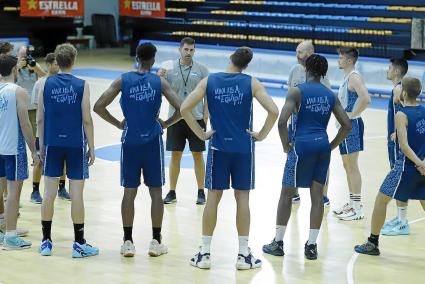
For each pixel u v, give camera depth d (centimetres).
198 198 1243
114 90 934
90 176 1405
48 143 947
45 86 941
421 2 3038
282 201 978
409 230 1103
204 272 914
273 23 3356
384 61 2608
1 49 1114
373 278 909
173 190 1245
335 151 1692
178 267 930
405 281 902
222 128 909
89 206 1206
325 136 955
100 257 963
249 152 916
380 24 3061
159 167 955
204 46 3012
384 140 1845
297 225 1124
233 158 914
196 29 3562
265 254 987
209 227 927
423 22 2819
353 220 1164
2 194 1023
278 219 978
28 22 3819
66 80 940
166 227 1103
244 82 909
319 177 962
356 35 3106
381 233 1095
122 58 3722
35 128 1252
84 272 906
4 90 964
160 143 952
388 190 970
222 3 3562
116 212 1174
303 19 3266
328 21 3197
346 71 1148
